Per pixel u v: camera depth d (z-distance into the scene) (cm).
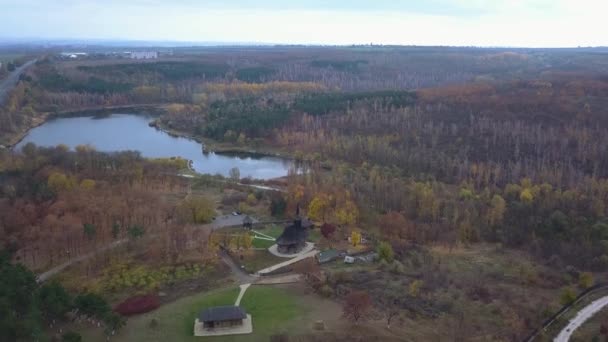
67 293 13125
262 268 16538
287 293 14850
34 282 13238
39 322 11819
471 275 16625
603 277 16750
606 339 12912
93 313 12525
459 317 13888
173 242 17375
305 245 18350
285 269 16450
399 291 15112
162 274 15675
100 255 16575
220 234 18850
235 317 12769
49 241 16588
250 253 17538
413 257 17662
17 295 12188
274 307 13925
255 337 12369
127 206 19512
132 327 12775
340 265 16962
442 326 13388
